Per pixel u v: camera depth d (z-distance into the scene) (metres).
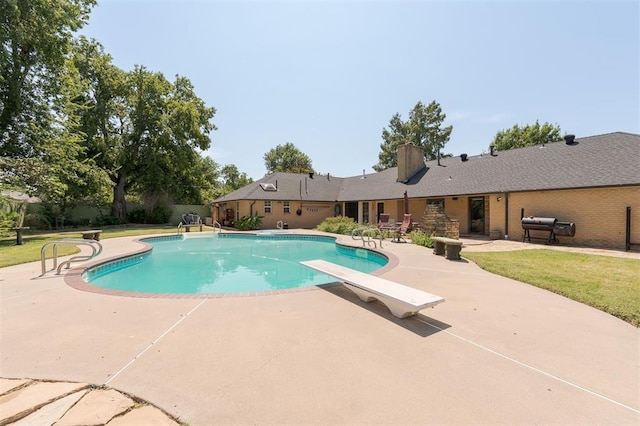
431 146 39.09
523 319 3.87
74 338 3.36
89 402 2.22
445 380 2.50
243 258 11.53
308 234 17.28
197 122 28.44
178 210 30.06
